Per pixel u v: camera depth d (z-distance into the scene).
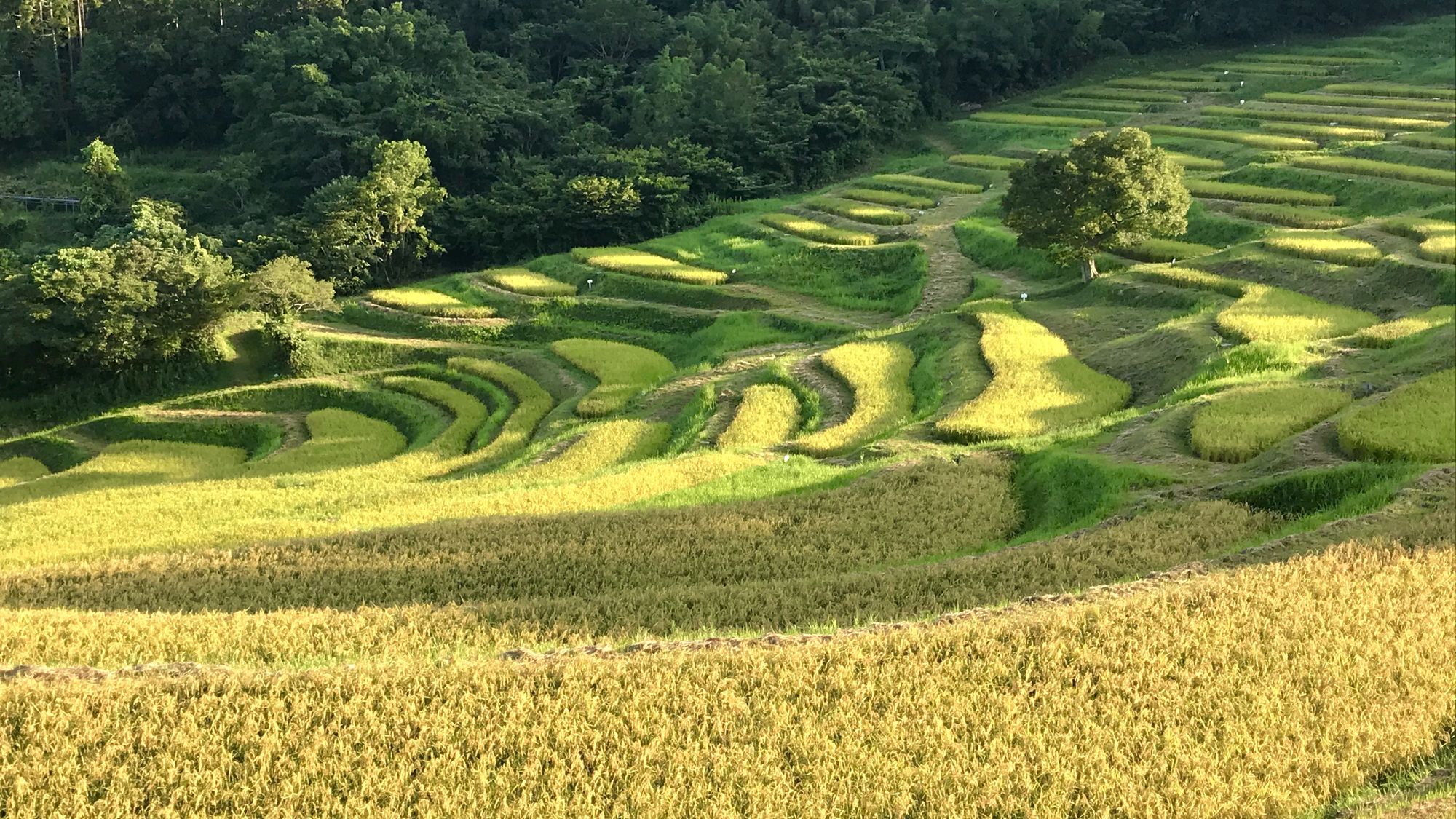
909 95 107.50
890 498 32.19
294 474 49.59
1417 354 38.12
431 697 18.25
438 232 89.69
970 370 45.97
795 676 18.45
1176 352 44.22
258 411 64.31
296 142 99.31
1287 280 53.31
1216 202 70.81
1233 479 29.39
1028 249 68.38
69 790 16.09
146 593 27.42
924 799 15.94
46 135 116.00
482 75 111.56
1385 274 50.06
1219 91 101.81
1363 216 65.12
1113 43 117.38
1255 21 112.00
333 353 70.06
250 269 79.44
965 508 31.19
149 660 21.80
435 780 16.30
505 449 49.47
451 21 126.00
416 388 63.22
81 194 91.62
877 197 88.88
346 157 97.25
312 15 112.00
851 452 38.91
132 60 114.62
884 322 64.62
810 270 75.62
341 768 16.47
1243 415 33.75
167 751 16.86
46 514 41.62
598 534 30.39
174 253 68.81
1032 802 15.79
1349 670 18.17
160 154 115.00
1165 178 58.62
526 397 59.47
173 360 68.88
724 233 86.69
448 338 73.06
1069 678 18.45
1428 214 60.06
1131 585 21.86
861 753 16.67
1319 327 44.38
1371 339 41.06
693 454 40.38
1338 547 22.33
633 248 86.50
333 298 78.38
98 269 66.00
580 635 22.22
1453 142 73.25
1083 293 59.50
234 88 105.12
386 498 40.88
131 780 16.28
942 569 25.06
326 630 23.17
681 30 125.31
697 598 24.44
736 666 18.84
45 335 64.75
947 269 71.06
